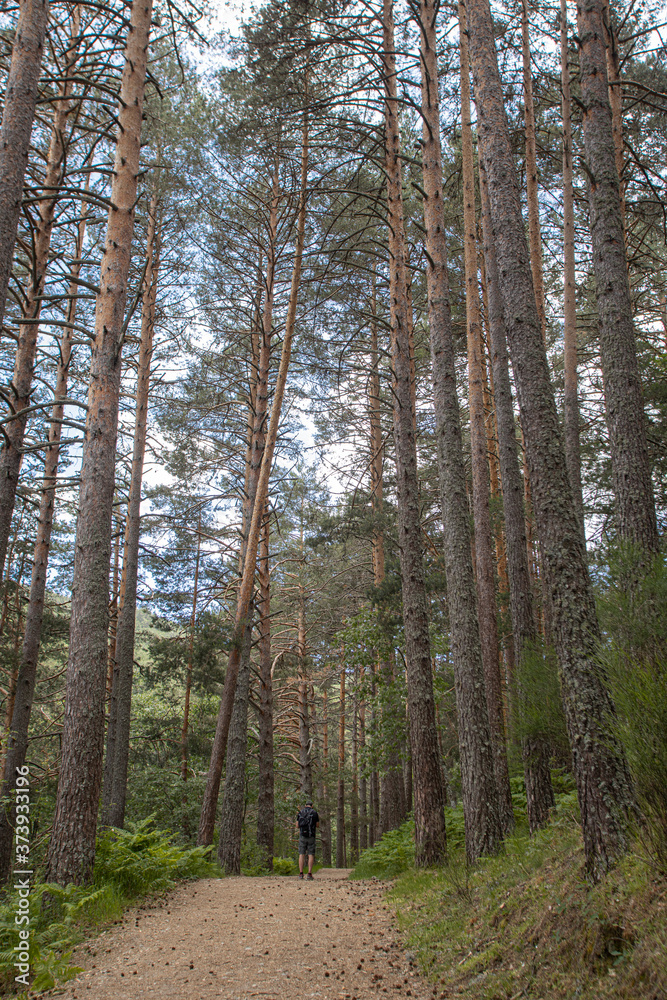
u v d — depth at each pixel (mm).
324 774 26844
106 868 7734
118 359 8625
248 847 17031
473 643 8391
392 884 8742
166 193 14414
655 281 14703
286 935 5973
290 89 11312
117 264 8734
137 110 9227
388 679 14250
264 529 18328
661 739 3654
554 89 13484
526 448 5547
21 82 7277
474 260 11492
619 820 4223
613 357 7371
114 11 9086
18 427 9961
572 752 4656
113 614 17938
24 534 17172
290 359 15711
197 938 5875
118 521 17938
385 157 11891
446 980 4312
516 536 9828
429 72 10078
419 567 9875
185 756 20562
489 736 8141
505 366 10734
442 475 8945
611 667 4102
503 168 6191
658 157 13031
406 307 11258
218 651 18219
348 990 4379
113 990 4492
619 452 7141
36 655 11953
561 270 15219
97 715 7637
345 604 22016
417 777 9078
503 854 7289
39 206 11461
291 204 15602
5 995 4641
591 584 5250
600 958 3414
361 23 11234
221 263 15977
